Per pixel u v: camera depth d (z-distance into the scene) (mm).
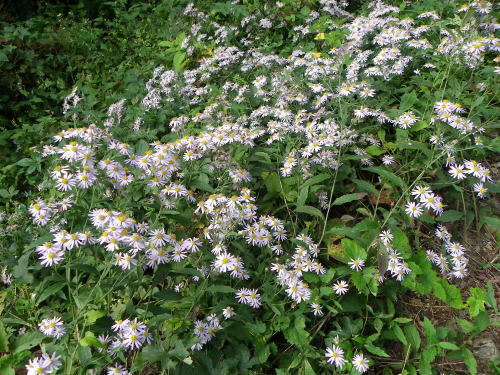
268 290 577
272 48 1225
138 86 1141
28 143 1017
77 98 1052
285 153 759
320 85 847
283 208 740
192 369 492
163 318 504
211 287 530
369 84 827
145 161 613
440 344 554
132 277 533
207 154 720
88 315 499
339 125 804
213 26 1361
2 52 1174
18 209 747
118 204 599
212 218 635
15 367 527
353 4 1441
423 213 638
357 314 617
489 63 946
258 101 942
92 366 498
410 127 773
